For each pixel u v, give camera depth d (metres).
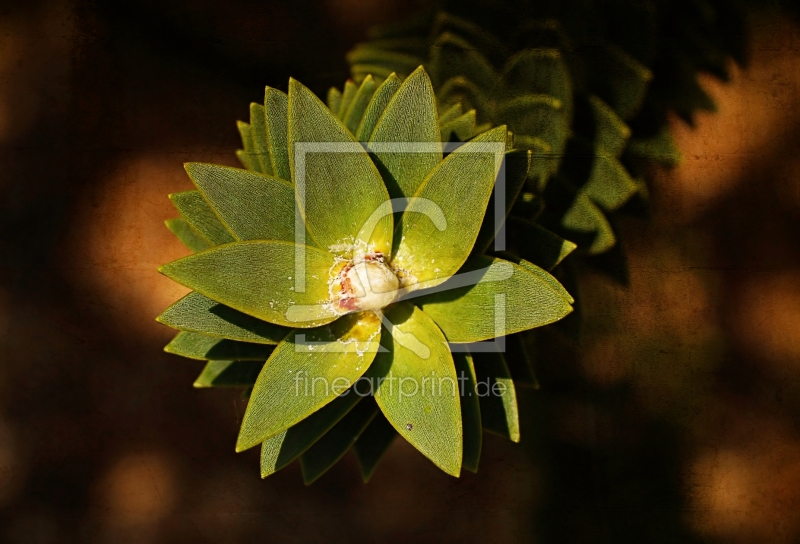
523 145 0.44
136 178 0.48
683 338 0.46
